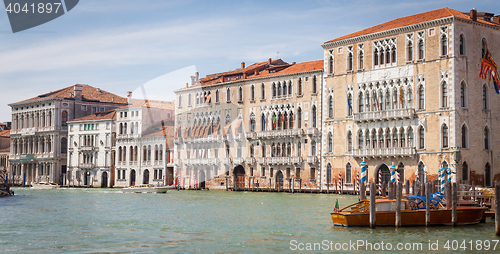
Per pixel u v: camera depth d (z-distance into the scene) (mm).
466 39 57344
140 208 44375
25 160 111625
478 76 58188
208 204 48562
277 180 73312
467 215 31359
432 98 58094
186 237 27062
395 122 61250
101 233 28547
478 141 57688
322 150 68750
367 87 63938
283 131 72188
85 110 109688
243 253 22672
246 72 77375
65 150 107688
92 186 97625
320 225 31812
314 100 69938
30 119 112250
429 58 58375
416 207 31797
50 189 91188
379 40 62875
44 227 31141
